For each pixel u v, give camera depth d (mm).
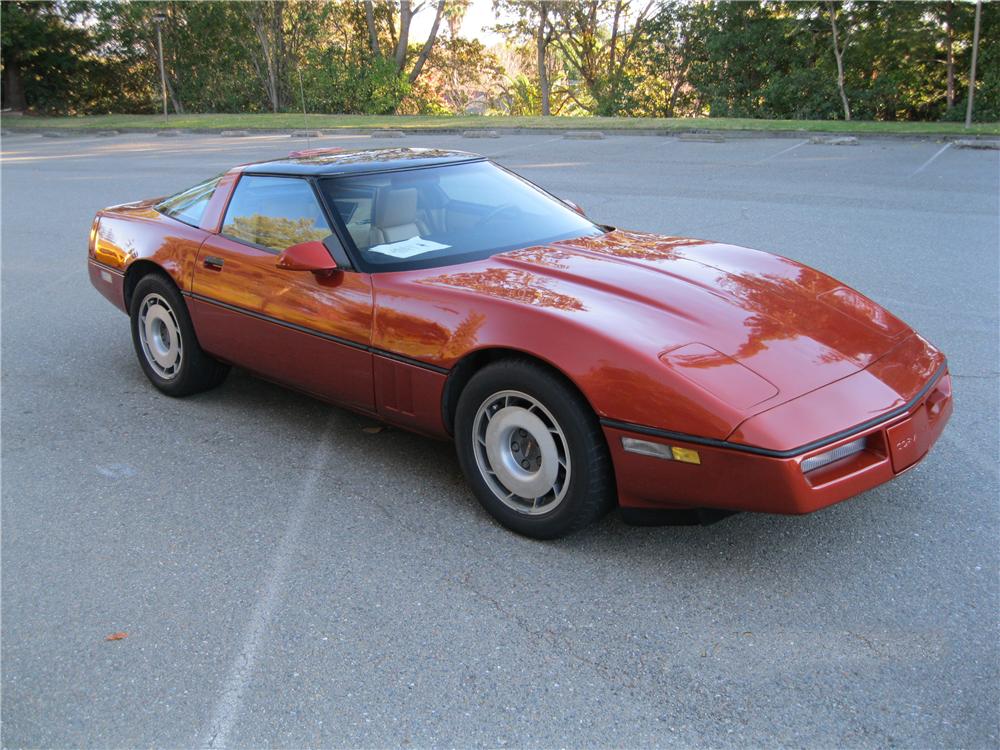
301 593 2953
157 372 4953
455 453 4039
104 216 5312
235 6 38844
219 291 4246
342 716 2371
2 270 8414
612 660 2541
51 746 2324
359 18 43938
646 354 2801
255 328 4078
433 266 3613
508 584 2949
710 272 3498
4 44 37281
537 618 2756
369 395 3631
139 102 42344
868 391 2809
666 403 2715
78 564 3199
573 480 2977
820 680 2420
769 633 2631
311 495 3670
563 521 3062
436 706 2389
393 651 2627
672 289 3246
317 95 39250
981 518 3244
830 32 30062
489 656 2584
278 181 4152
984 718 2252
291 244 3943
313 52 39500
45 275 8172
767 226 8859
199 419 4566
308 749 2262
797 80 30500
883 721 2258
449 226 3914
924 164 13461
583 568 3023
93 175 15836
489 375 3111
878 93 29703
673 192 11359
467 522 3389
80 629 2812
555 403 2930
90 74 41531
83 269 8367
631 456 2807
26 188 14453
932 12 28203
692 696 2381
